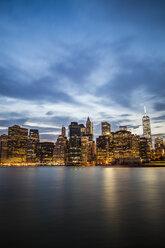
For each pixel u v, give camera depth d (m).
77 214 12.53
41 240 8.28
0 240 8.31
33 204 15.96
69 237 8.60
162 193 21.44
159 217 11.57
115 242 8.00
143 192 22.31
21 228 9.86
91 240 8.24
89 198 18.64
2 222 10.91
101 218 11.49
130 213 12.57
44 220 11.23
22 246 7.68
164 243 7.86
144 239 8.28
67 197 19.44
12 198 19.12
